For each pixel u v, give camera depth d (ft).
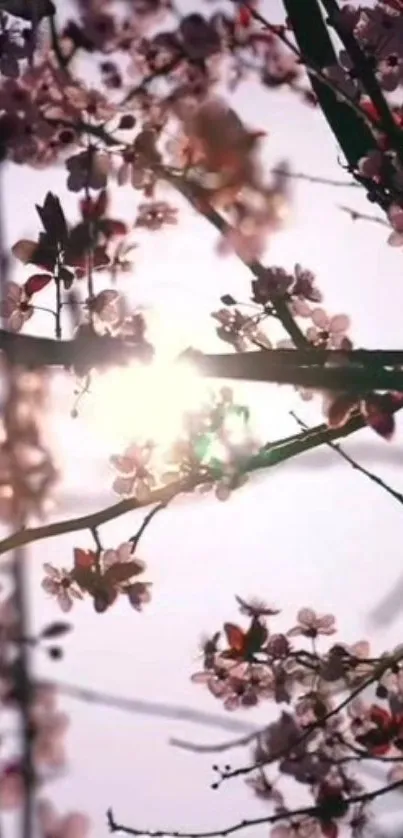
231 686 16.53
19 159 13.75
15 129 13.65
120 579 15.96
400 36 14.38
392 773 16.37
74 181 13.64
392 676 16.33
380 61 14.52
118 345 10.16
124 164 13.57
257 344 14.29
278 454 13.74
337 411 13.11
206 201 12.44
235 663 16.57
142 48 14.26
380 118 13.05
